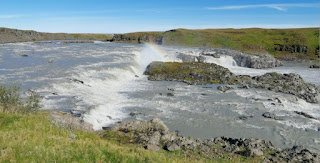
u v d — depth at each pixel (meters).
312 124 38.62
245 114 41.72
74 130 23.28
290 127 37.25
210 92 54.34
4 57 74.38
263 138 33.59
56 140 14.89
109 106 42.44
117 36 190.00
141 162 13.37
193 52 108.38
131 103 45.31
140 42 168.62
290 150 29.44
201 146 28.98
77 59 76.25
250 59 102.81
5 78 49.09
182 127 36.06
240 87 58.88
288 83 62.62
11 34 182.12
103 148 14.16
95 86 52.78
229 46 150.12
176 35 169.62
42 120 20.77
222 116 40.59
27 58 74.38
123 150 15.02
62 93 45.09
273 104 46.88
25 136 14.48
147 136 30.98
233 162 24.47
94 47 119.06
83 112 36.22
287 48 143.00
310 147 31.52
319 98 52.94
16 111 24.19
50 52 91.31
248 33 175.12
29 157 11.58
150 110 42.19
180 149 27.64
